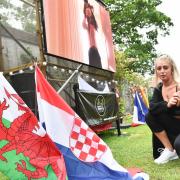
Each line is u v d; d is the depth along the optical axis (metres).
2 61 5.75
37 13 5.49
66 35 6.41
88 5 7.91
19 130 3.02
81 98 6.55
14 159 2.95
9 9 5.98
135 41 26.22
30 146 3.02
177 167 4.13
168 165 4.26
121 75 14.16
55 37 5.91
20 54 5.99
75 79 7.32
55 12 6.02
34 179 2.94
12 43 5.92
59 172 3.00
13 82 5.32
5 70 5.62
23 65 5.49
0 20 5.87
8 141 2.97
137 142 6.46
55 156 3.08
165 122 4.33
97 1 8.73
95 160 3.22
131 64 22.45
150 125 4.45
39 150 3.04
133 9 24.95
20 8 6.09
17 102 3.06
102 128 7.77
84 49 7.30
